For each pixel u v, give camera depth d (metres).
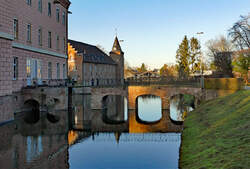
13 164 10.88
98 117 27.83
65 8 36.25
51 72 31.27
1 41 17.69
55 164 11.71
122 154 14.16
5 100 17.94
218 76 47.84
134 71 129.12
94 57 65.00
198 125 16.91
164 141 17.30
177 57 73.62
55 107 26.98
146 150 14.98
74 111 30.19
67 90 28.06
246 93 19.34
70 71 57.31
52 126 20.12
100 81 54.81
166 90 30.86
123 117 29.52
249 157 7.88
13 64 22.42
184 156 11.53
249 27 39.06
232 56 49.62
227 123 13.61
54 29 32.09
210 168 8.31
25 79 24.53
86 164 12.28
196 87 29.50
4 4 18.09
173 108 37.78
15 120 20.23
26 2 24.83
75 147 15.39
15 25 22.88
